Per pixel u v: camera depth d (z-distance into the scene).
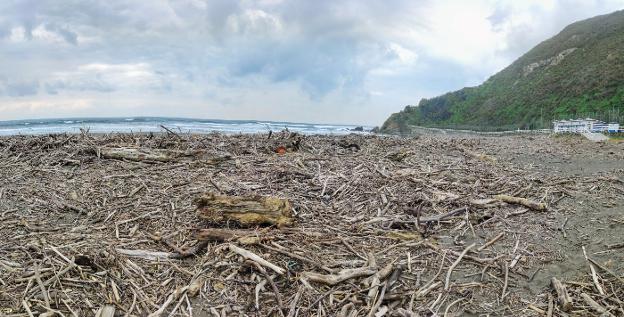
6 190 3.98
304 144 6.88
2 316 2.12
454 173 5.21
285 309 2.32
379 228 3.39
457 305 2.47
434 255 3.03
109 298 2.34
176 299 2.41
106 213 3.50
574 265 2.89
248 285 2.53
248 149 6.18
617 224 3.56
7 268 2.53
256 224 3.16
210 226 3.20
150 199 3.78
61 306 2.26
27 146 5.85
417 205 3.89
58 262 2.60
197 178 4.48
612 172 5.96
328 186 4.21
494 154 8.51
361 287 2.50
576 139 15.60
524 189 4.51
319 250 2.95
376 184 4.36
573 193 4.51
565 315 2.35
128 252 2.80
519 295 2.57
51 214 3.48
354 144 7.33
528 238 3.33
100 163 5.15
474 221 3.61
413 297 2.47
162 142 6.29
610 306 2.38
